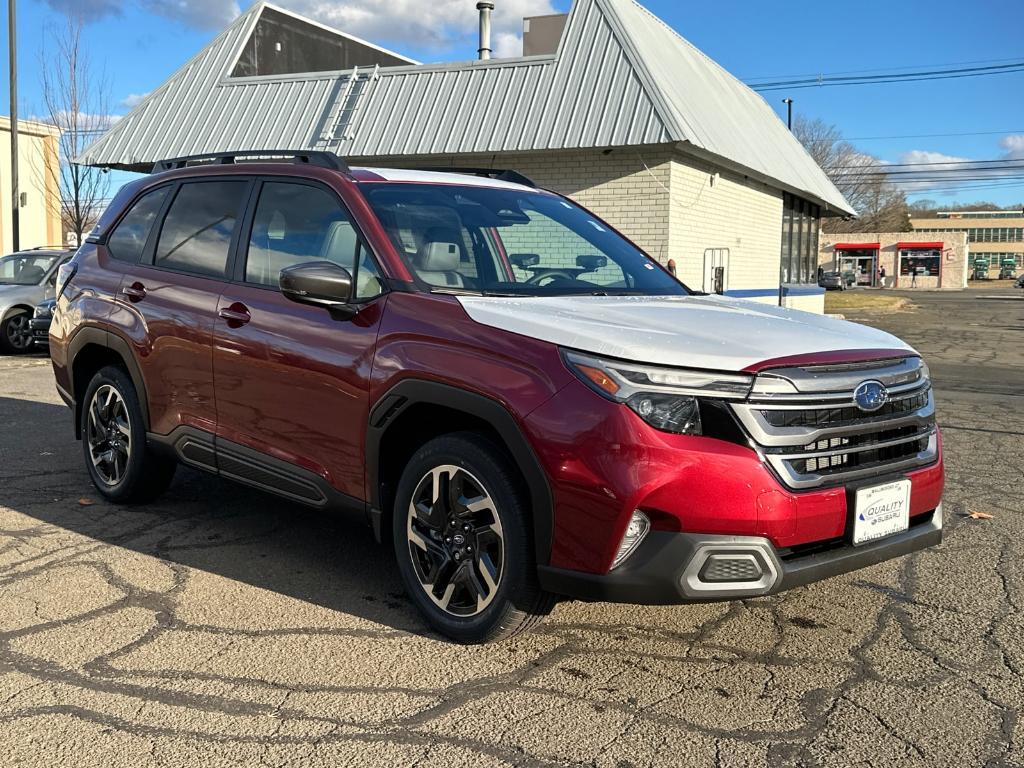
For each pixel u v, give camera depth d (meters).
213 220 4.69
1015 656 3.48
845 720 2.98
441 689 3.16
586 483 3.03
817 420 3.15
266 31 18.34
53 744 2.78
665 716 2.99
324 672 3.28
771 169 17.80
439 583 3.59
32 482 5.78
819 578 3.18
